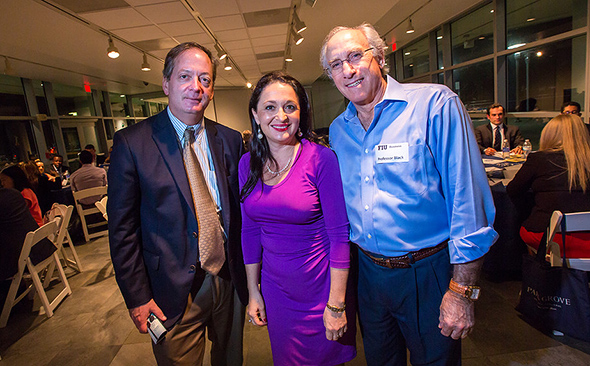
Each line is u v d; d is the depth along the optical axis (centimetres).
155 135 121
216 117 1444
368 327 123
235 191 137
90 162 478
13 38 432
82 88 923
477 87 550
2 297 280
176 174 118
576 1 352
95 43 495
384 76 113
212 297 130
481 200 97
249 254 131
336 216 114
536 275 179
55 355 218
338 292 114
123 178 114
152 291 122
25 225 265
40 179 468
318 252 119
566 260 178
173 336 122
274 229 120
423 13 523
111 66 667
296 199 113
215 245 126
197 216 123
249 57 770
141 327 118
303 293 120
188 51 119
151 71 770
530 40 423
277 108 110
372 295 117
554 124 195
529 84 438
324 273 120
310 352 123
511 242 245
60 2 341
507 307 214
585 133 185
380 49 109
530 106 439
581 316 166
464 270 96
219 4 395
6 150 652
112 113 1068
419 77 743
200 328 131
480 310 213
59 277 323
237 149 142
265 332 220
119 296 296
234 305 140
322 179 114
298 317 121
